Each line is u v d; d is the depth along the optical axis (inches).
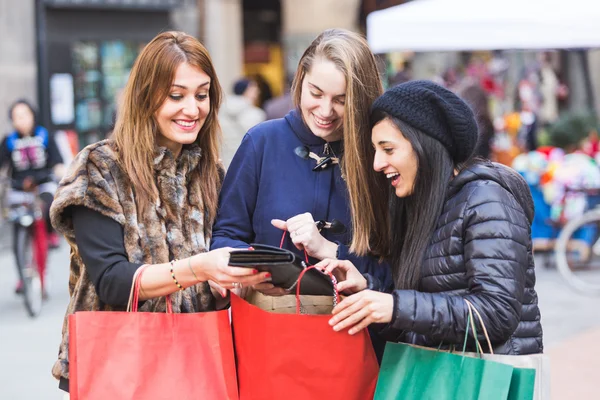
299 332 134.0
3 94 635.5
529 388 128.0
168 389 133.1
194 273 133.8
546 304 400.8
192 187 150.3
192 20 802.8
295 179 157.8
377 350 153.6
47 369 304.3
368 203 150.0
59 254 543.2
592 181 461.1
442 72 731.4
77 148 688.4
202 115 146.4
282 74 1024.9
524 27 401.7
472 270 132.7
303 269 135.8
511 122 625.9
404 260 142.0
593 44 405.1
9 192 402.0
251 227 160.1
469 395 129.1
